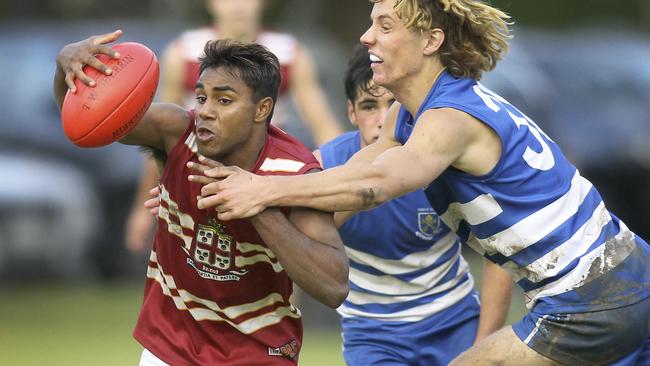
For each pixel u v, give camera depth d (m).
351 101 19.31
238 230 16.12
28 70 44.53
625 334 16.66
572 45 56.66
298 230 15.50
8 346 32.94
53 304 41.03
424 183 16.00
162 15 68.62
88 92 15.57
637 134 49.97
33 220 41.84
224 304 16.77
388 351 19.67
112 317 38.47
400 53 16.59
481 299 19.50
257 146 16.11
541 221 16.62
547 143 17.06
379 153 17.70
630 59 54.72
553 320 16.66
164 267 16.97
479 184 16.56
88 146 15.81
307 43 47.38
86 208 42.50
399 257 19.36
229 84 15.52
